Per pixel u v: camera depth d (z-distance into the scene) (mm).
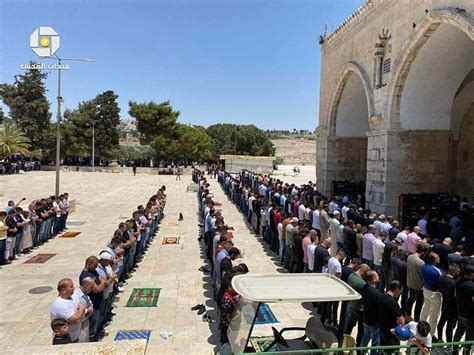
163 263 12531
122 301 9289
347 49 22203
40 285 10234
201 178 36656
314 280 5902
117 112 66125
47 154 62969
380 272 9609
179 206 25797
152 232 16000
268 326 7965
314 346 5859
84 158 67188
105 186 38344
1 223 11938
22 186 36312
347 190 24531
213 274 9945
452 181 20406
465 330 6562
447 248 9234
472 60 15156
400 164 16484
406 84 16016
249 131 98250
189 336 7543
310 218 14750
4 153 51938
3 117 57938
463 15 11828
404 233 10500
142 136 66688
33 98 61188
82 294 6367
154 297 9562
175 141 64875
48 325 7855
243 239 16469
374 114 17953
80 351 4734
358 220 13570
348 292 5418
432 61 15203
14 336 7375
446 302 7121
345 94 24312
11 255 12492
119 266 9594
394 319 5875
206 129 103062
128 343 4957
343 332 6246
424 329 5039
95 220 20078
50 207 15883
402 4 15680
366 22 19375
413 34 14539
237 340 5418
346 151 25875
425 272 7492
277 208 14328
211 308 8898
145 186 39094
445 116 16484
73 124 63594
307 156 128500
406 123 16375
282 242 12508
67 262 12414
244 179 35156
